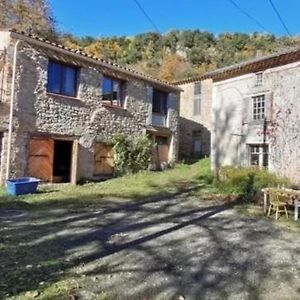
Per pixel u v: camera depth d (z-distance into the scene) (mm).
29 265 5711
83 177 17047
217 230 8516
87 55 16922
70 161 16828
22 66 14406
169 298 4730
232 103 17812
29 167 14836
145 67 47062
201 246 7156
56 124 15812
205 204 11969
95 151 17859
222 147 18219
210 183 16453
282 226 9156
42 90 15211
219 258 6445
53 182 15938
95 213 10172
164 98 22672
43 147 15375
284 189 10898
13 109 14094
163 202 12219
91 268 5715
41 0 28781
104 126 18234
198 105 27172
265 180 13867
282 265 6176
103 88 18391
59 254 6355
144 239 7527
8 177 13969
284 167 15055
